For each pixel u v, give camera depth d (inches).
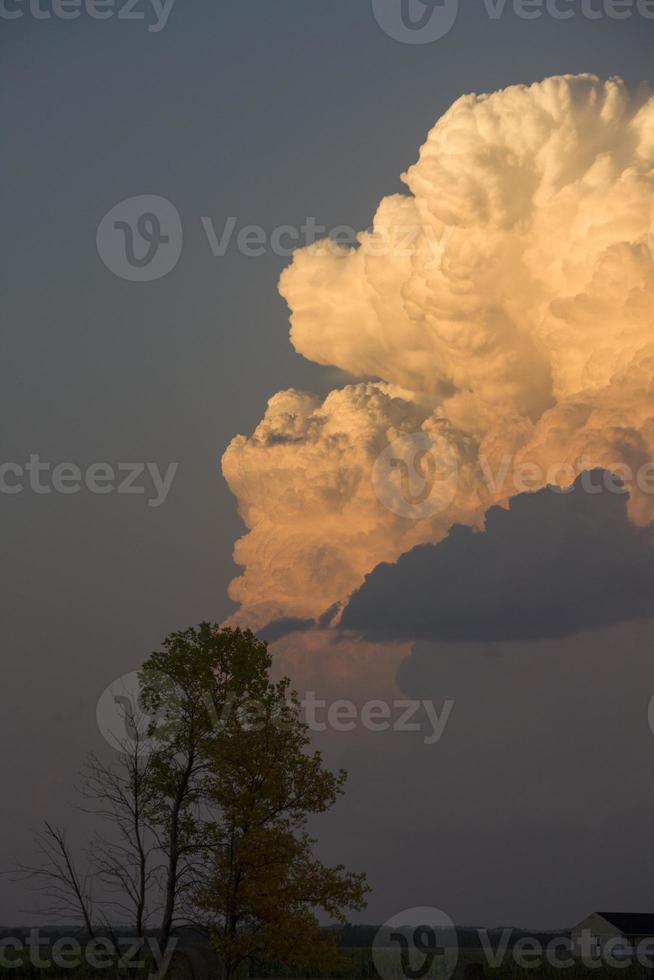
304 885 3380.9
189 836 3474.4
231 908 3351.4
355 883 3417.8
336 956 3371.1
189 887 3430.1
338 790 3484.3
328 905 3380.9
